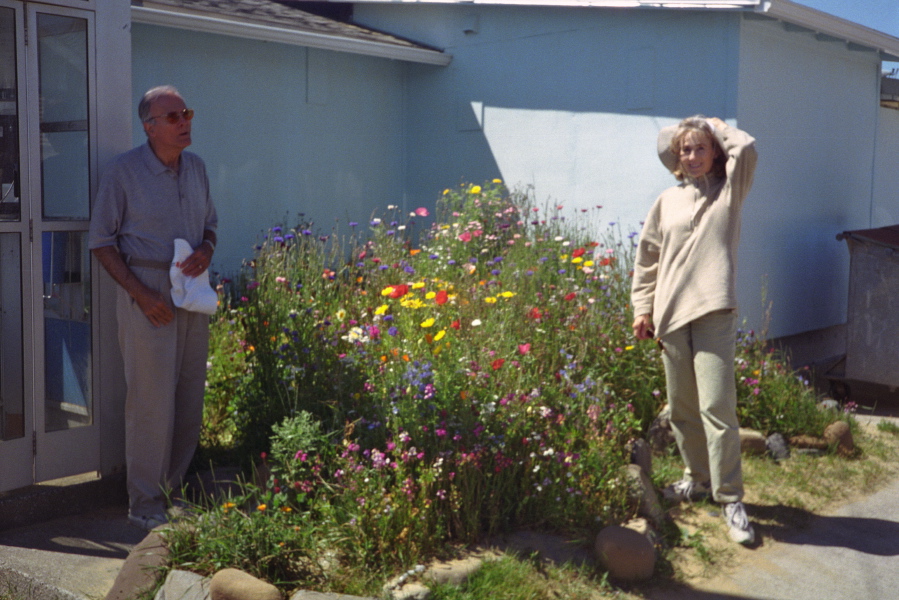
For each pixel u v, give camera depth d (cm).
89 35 384
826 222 762
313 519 334
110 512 387
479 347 421
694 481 410
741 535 369
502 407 381
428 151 912
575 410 411
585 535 351
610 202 751
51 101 374
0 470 363
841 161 779
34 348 371
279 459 346
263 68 788
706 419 382
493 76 840
